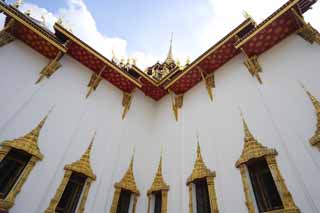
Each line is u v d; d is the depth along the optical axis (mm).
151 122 10320
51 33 8492
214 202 5719
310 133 4770
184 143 7949
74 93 8125
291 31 6750
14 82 6648
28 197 5512
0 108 5988
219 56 8289
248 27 7480
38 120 6633
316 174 4273
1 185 5406
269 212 4602
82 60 8906
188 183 6691
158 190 7406
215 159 6520
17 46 7355
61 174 6395
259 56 7414
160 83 10195
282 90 5949
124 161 8133
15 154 5910
